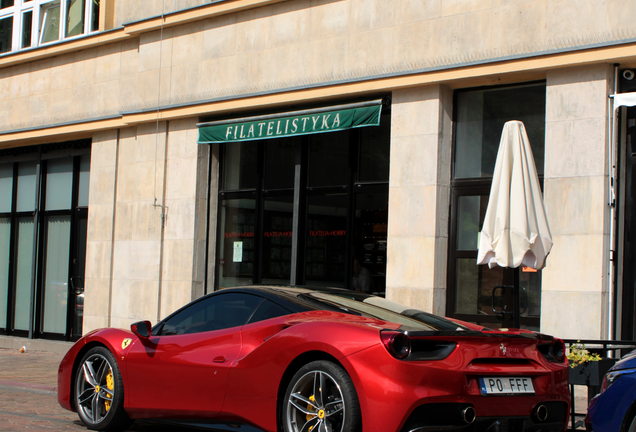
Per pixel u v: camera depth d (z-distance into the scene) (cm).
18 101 1498
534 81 912
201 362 532
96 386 610
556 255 836
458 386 434
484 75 900
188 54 1220
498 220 663
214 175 1225
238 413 503
